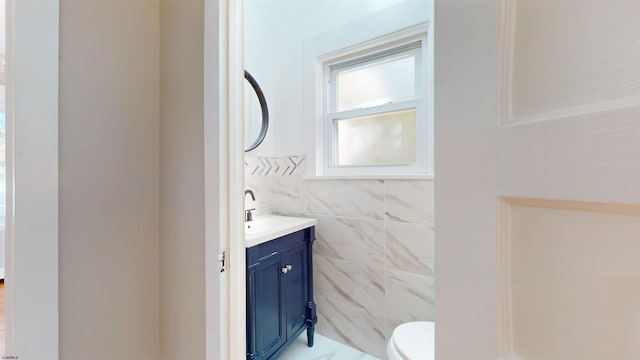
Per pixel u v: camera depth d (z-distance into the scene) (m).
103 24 0.85
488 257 0.33
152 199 0.97
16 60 0.69
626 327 0.25
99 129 0.85
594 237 0.26
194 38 0.84
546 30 0.30
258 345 1.25
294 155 1.87
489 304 0.33
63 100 0.77
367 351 1.58
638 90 0.23
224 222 0.82
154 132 0.97
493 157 0.33
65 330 0.78
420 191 1.42
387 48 1.59
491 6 0.33
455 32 0.36
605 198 0.25
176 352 0.91
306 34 1.83
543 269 0.30
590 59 0.27
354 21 1.65
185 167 0.88
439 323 0.38
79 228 0.81
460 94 0.36
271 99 1.94
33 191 0.72
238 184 0.88
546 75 0.29
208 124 0.81
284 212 1.90
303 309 1.61
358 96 1.76
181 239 0.89
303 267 1.61
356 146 1.77
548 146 0.29
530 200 0.30
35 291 0.72
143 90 0.94
